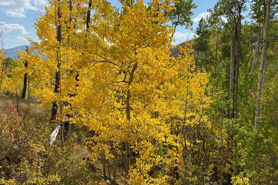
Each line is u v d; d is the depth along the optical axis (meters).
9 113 7.11
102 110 4.21
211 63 24.16
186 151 7.43
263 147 5.85
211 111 8.24
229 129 7.71
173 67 4.84
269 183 5.55
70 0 8.27
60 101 6.37
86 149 7.88
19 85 17.72
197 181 7.85
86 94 4.34
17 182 3.77
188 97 6.99
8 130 4.72
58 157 5.36
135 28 3.57
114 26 3.70
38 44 5.86
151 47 3.81
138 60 3.90
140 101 4.37
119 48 3.66
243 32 15.95
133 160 8.48
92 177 6.15
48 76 6.14
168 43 3.70
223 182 8.51
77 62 3.87
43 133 6.03
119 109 4.95
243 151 6.59
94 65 4.34
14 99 12.36
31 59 5.83
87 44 3.71
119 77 4.86
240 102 11.26
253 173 5.99
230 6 11.08
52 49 5.82
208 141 8.48
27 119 7.12
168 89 4.96
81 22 8.44
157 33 3.55
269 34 15.35
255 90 11.52
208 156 8.62
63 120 5.87
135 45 3.81
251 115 8.79
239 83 12.05
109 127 4.58
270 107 6.44
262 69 7.56
